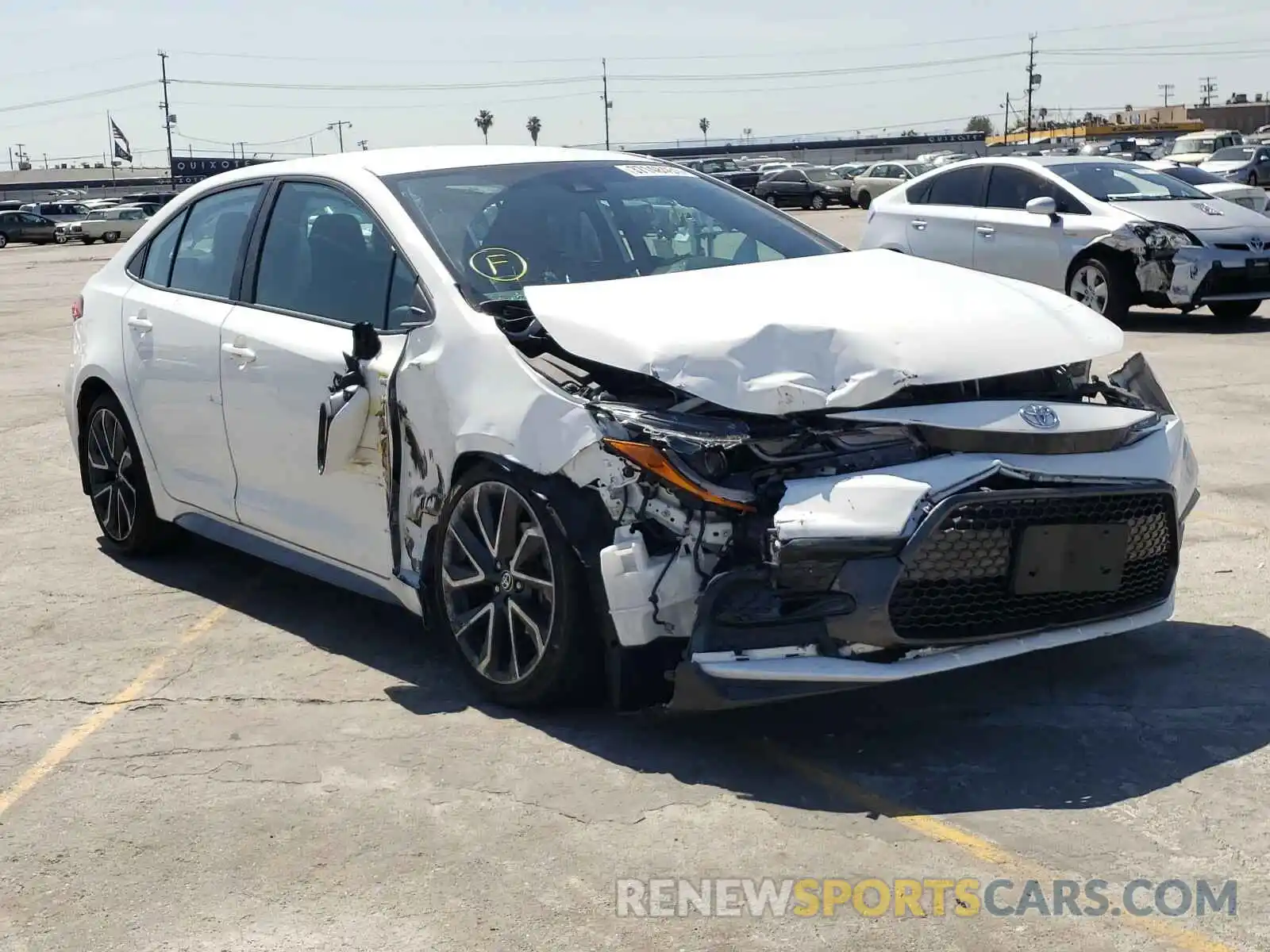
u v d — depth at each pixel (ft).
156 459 18.54
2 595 18.47
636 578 11.93
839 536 11.47
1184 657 14.71
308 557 16.22
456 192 15.80
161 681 15.15
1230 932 9.45
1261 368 33.06
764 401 11.98
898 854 10.69
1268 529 19.40
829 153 353.10
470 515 13.69
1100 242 39.68
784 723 13.28
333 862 10.93
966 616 12.12
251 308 16.80
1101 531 12.37
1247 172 128.47
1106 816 11.21
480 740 13.12
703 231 16.40
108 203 182.09
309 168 16.93
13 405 33.83
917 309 13.24
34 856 11.23
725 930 9.71
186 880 10.75
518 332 13.52
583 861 10.78
